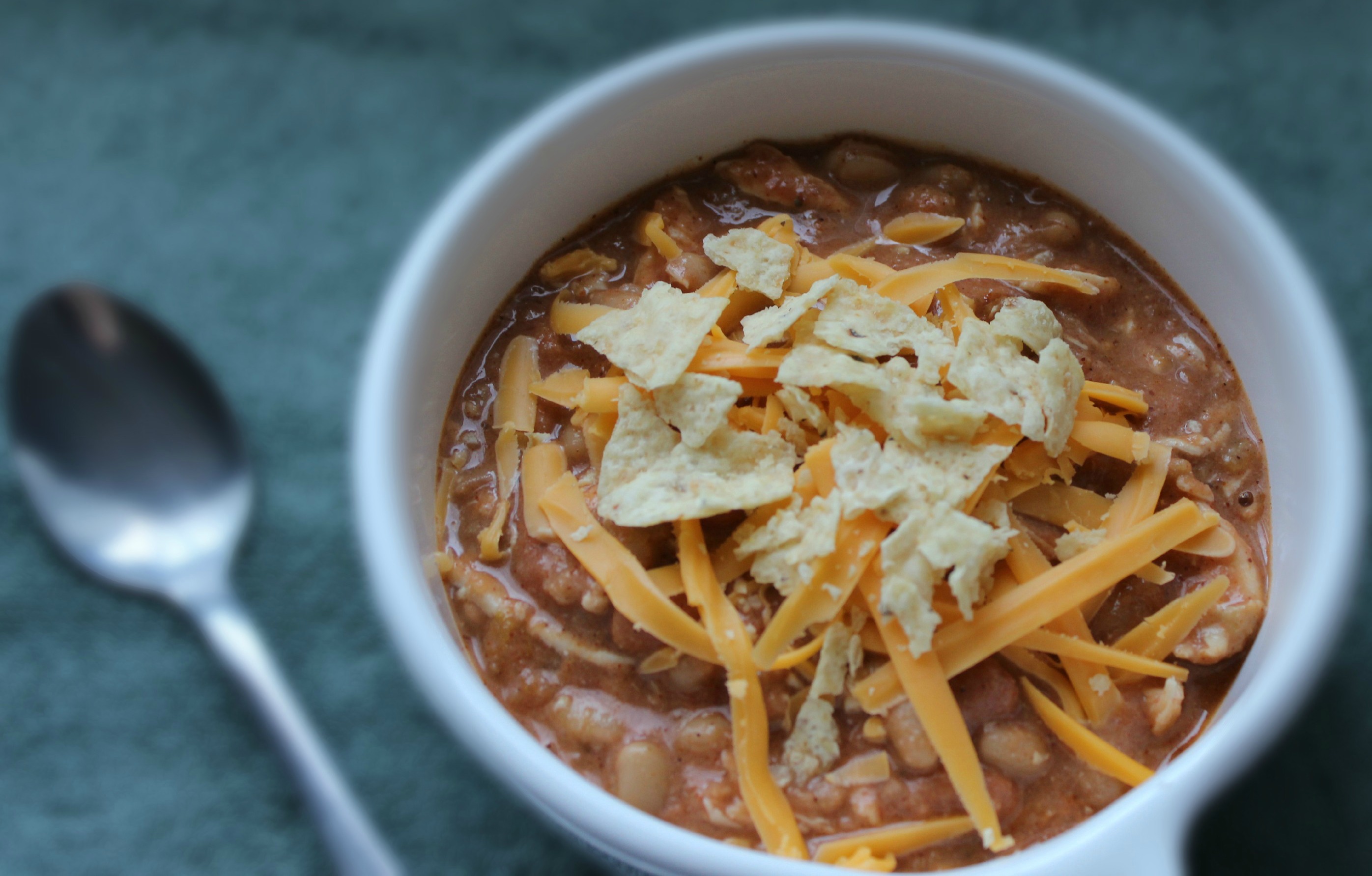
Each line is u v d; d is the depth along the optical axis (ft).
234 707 1.33
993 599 1.09
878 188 1.22
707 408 1.11
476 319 1.18
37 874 1.30
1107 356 1.18
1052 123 1.18
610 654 1.13
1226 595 1.12
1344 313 1.36
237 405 1.38
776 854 1.07
